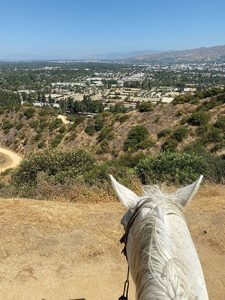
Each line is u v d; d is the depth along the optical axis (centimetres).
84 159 1383
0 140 4844
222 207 616
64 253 479
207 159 959
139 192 792
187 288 142
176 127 2711
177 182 844
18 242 488
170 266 146
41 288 429
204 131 2403
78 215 570
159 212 169
